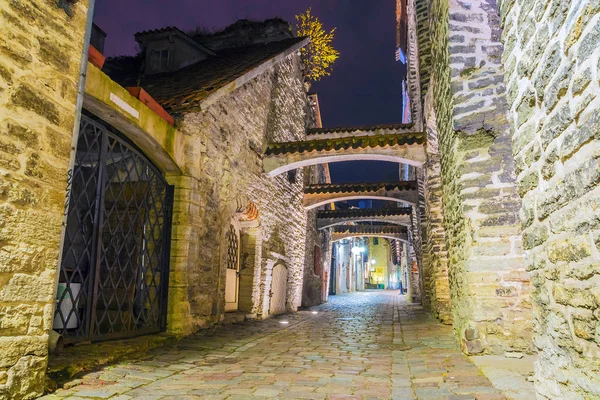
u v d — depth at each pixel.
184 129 7.42
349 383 4.36
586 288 2.32
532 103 2.94
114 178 6.90
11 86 3.55
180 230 7.30
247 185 10.18
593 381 2.29
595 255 2.20
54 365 4.38
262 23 14.19
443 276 10.20
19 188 3.60
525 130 3.10
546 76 2.66
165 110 7.36
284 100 13.37
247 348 6.58
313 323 10.46
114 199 6.20
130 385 4.17
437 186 10.44
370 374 4.78
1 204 3.44
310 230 17.50
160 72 11.66
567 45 2.37
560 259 2.65
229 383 4.36
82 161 5.42
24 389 3.57
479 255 5.57
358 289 43.94
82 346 5.30
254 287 10.62
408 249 23.67
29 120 3.72
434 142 10.47
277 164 11.23
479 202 5.68
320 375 4.73
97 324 5.69
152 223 7.04
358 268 44.78
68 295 5.53
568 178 2.46
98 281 5.67
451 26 6.16
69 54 4.20
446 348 6.18
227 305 9.92
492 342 5.37
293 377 4.63
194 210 7.57
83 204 5.78
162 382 4.37
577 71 2.27
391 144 10.73
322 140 11.32
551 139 2.66
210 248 8.30
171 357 5.67
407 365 5.25
